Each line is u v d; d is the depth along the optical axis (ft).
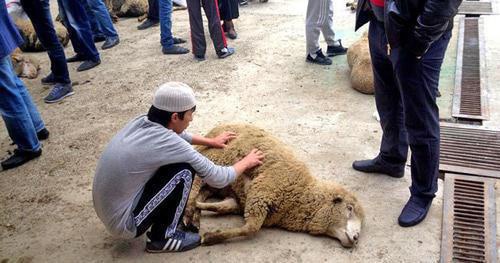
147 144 8.19
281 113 14.64
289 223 9.53
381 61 9.69
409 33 8.02
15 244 9.80
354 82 15.71
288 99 15.57
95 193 8.35
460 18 21.91
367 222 9.71
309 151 12.44
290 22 23.82
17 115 12.28
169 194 8.61
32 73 19.20
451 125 13.30
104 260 9.18
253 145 10.23
